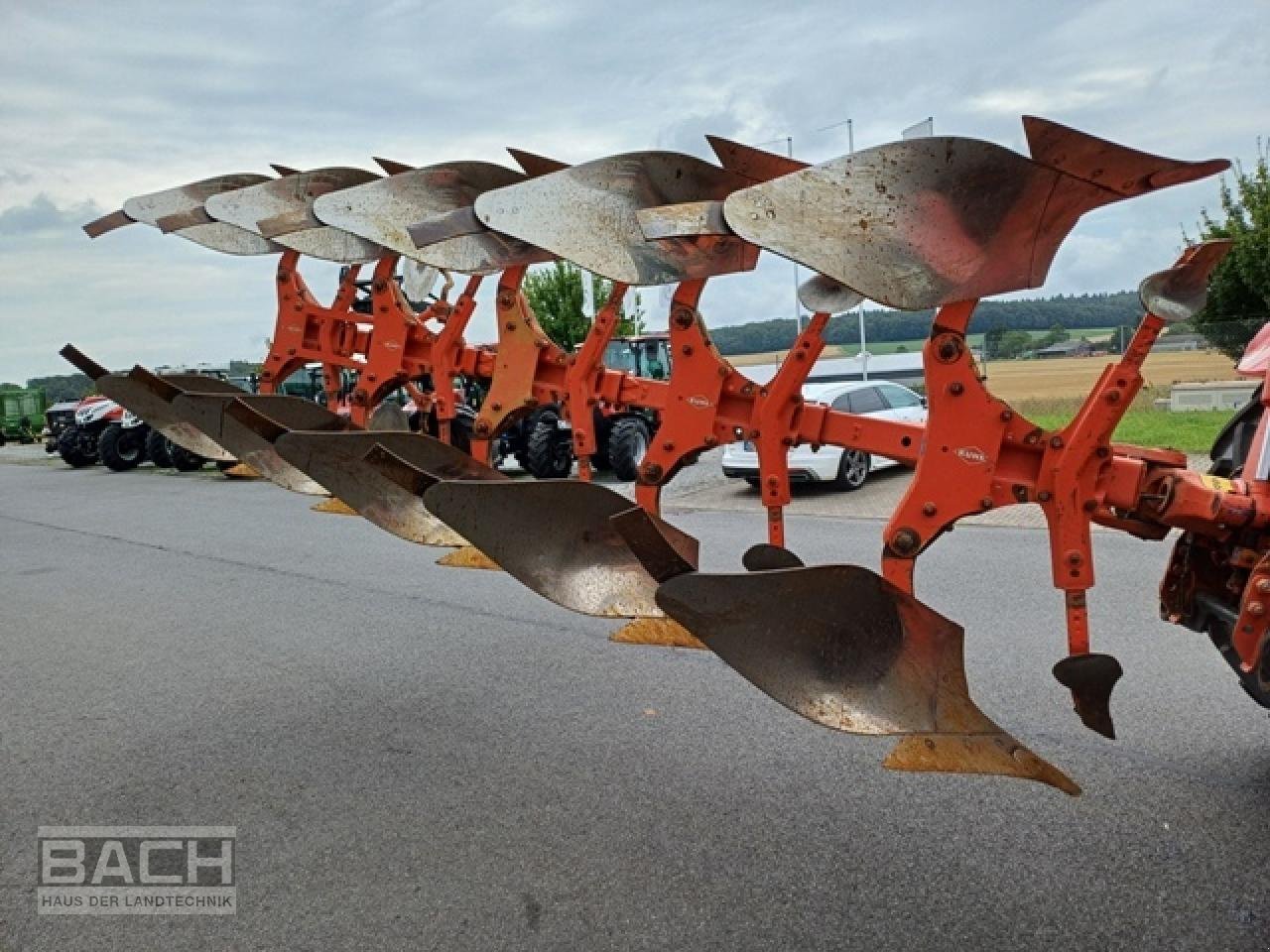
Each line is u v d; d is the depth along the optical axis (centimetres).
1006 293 269
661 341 1540
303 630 638
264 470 496
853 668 270
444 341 502
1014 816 355
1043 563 752
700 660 546
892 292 270
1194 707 448
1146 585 666
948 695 265
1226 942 279
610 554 356
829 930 293
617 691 501
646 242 390
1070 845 334
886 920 297
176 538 1024
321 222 452
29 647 620
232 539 1002
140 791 402
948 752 254
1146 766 391
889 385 1281
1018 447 282
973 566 748
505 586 746
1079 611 279
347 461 424
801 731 441
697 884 321
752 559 359
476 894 320
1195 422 1482
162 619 680
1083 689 279
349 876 334
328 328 555
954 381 278
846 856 335
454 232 397
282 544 962
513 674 534
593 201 388
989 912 298
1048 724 436
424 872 335
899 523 286
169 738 458
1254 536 323
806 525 980
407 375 522
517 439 1336
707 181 397
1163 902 299
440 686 519
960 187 262
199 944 300
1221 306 1834
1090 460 278
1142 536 341
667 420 397
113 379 511
